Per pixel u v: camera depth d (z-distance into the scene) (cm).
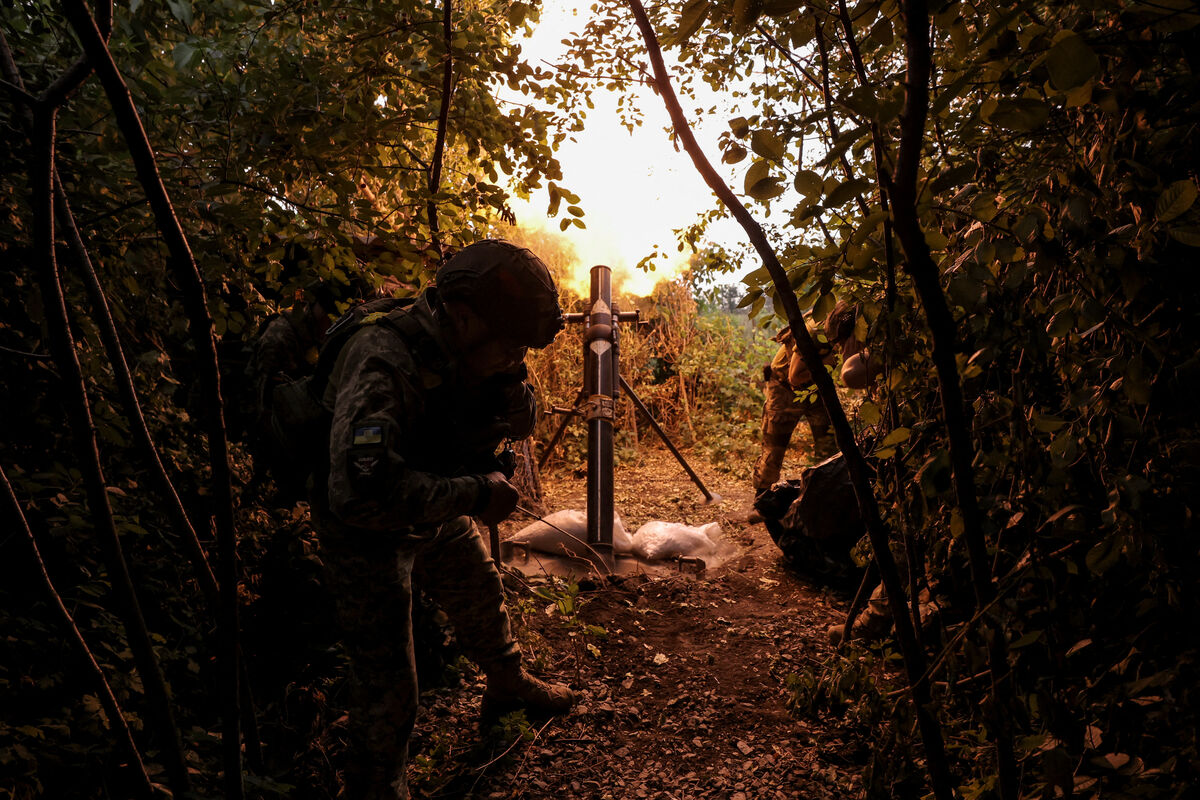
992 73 104
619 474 627
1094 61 80
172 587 220
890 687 249
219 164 182
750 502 533
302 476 185
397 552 187
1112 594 151
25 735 164
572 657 299
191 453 244
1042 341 117
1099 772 126
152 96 169
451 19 204
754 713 261
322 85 188
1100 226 108
